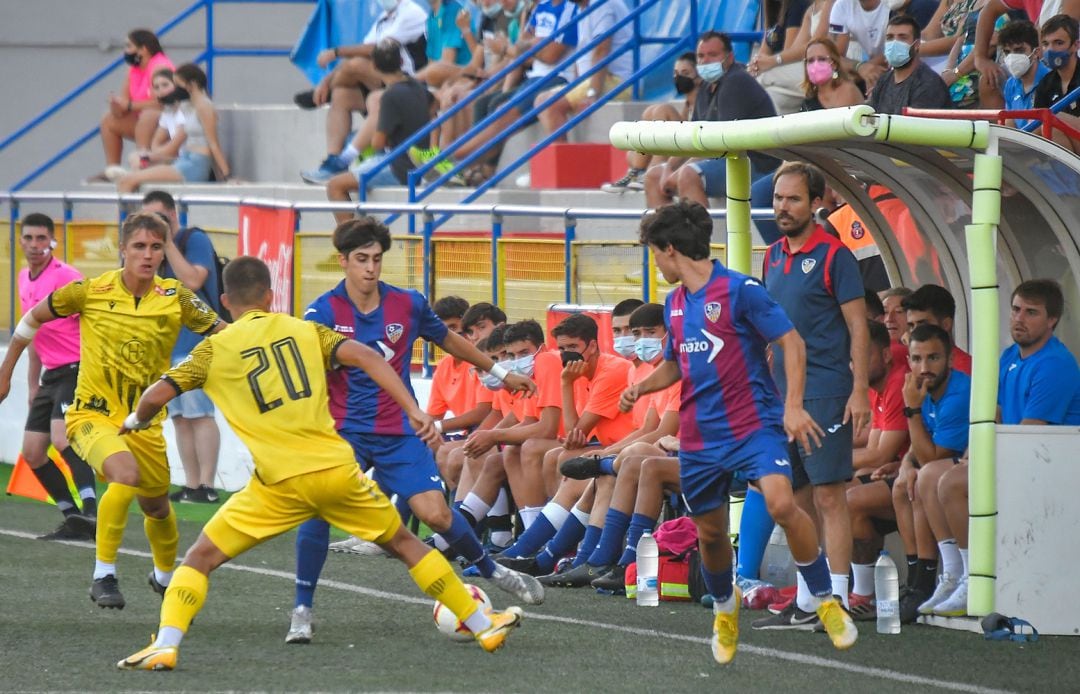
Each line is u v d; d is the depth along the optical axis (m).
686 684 18.75
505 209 34.41
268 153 55.47
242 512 19.59
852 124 20.48
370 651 20.70
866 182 25.73
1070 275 24.03
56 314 23.55
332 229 38.38
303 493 19.48
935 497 22.59
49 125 68.25
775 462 19.44
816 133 21.11
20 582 26.20
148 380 23.48
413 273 36.28
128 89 56.12
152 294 23.44
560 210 33.25
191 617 19.64
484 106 47.72
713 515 19.83
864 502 23.52
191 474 37.19
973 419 21.69
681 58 39.22
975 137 21.25
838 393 22.28
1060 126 22.89
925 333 22.48
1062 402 22.11
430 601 24.58
